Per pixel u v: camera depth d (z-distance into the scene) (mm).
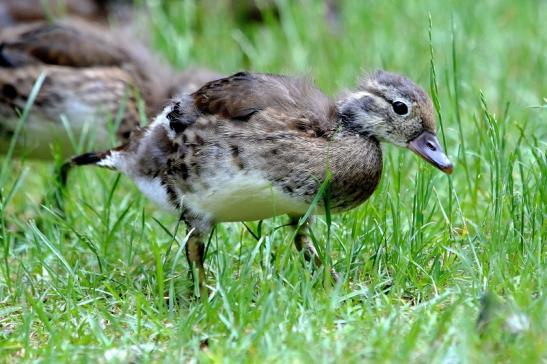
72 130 14305
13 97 14242
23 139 14398
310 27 18922
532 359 8414
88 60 14484
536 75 16688
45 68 14250
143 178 11289
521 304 9312
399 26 18422
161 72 14953
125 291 10914
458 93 14242
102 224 12594
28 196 13812
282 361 8727
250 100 10594
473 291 9867
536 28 18359
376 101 10820
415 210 11164
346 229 11492
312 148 10469
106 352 9422
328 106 10883
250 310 9805
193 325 9703
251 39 19656
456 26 17828
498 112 15328
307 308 9805
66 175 13688
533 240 10633
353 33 18391
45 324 9930
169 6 19609
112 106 14328
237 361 8781
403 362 8586
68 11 18672
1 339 9977
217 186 10562
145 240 12172
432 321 9258
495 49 17734
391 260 10836
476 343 8750
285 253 10398
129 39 15523
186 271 11328
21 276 11141
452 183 12031
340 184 10664
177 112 10844
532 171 11414
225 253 11008
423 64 16875
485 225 11180
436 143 10977
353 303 10164
